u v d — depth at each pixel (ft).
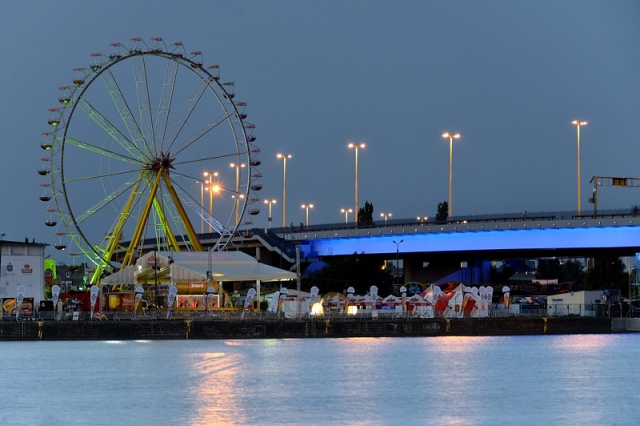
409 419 320.70
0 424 315.17
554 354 487.20
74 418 323.16
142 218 606.55
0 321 551.18
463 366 440.04
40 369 430.61
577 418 323.78
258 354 484.74
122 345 530.27
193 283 586.04
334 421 316.81
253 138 631.15
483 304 602.03
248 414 327.26
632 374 416.67
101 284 584.40
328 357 471.62
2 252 561.43
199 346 524.93
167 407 339.36
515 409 337.93
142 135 606.14
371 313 586.04
